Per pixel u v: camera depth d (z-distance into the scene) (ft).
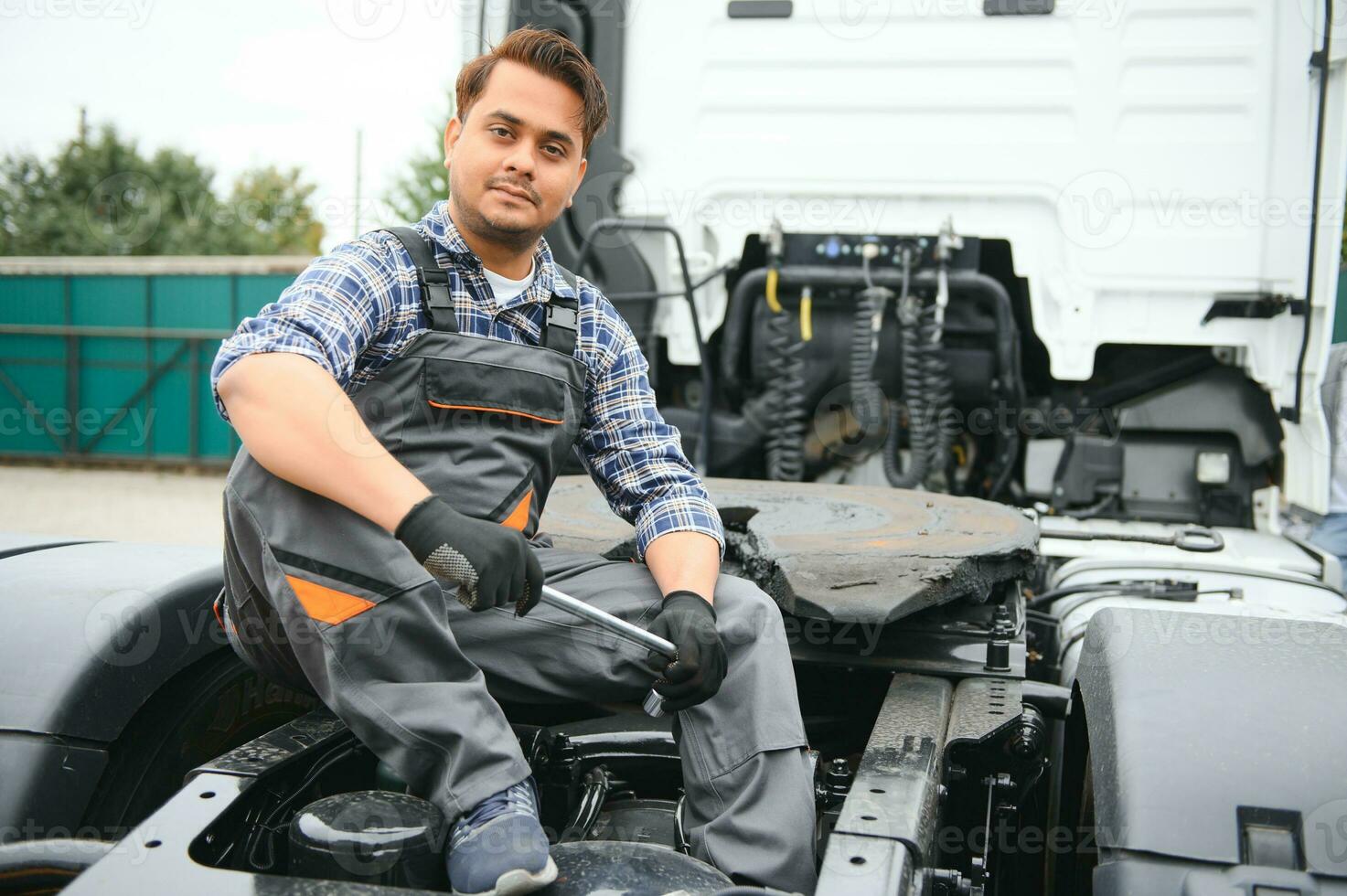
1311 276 9.74
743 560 6.43
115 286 44.27
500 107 4.94
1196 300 10.10
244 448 4.66
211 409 43.04
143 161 63.41
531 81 4.96
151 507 32.55
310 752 4.83
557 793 5.27
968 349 10.56
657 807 5.43
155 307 44.19
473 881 3.87
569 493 7.90
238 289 43.57
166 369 43.11
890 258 10.32
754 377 10.75
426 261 4.99
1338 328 18.04
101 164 62.18
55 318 44.52
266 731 6.21
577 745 5.96
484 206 4.92
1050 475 10.59
